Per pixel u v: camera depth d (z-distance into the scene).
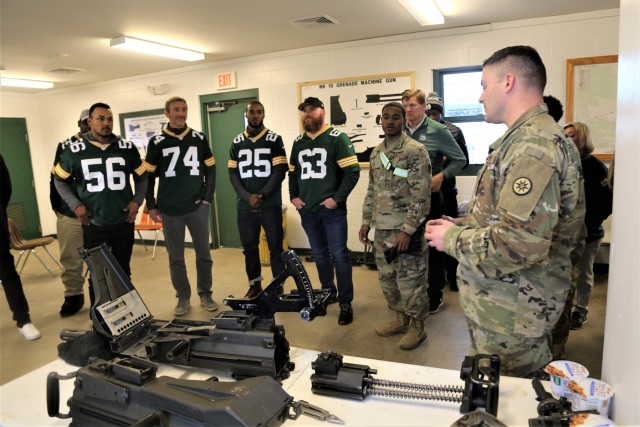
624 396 0.86
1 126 6.80
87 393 1.04
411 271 2.64
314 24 3.94
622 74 0.94
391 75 4.52
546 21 3.94
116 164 3.01
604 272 4.01
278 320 3.27
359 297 3.73
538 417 0.90
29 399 1.18
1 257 3.02
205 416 0.87
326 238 3.27
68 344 1.41
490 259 1.08
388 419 1.00
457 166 3.05
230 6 3.35
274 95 5.14
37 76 5.77
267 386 0.95
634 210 0.83
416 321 2.73
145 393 0.96
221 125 5.59
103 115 2.94
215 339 1.23
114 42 4.09
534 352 1.19
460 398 1.01
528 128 1.11
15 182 7.03
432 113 3.57
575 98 3.93
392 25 4.07
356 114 4.75
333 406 1.06
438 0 3.44
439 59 4.35
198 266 3.51
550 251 1.15
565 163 1.08
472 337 1.27
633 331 0.81
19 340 3.13
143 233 6.50
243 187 3.45
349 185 3.08
